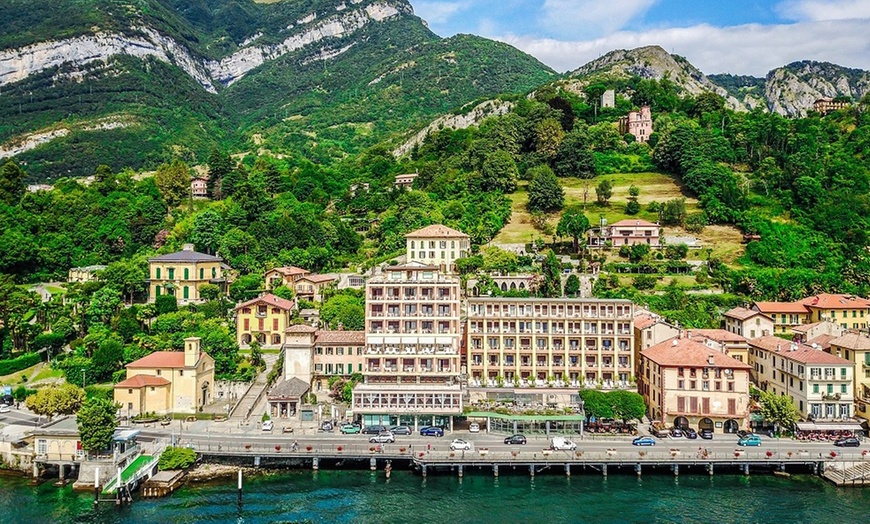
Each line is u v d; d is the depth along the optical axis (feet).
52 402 453.17
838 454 410.31
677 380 465.47
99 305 580.71
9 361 531.91
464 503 371.97
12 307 554.46
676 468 406.82
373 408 465.88
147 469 394.73
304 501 374.43
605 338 522.06
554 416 458.91
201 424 471.21
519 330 526.16
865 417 458.09
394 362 499.10
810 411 458.09
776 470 416.05
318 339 542.57
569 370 522.88
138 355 529.86
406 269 524.52
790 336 594.65
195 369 493.36
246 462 424.46
